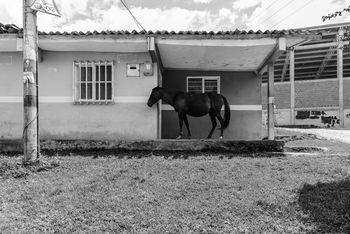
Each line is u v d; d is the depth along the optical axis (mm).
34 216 4125
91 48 8570
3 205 4469
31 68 6379
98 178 5562
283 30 7957
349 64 27016
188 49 8602
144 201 4516
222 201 4484
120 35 7980
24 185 5301
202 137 10977
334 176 5668
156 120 8781
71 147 8219
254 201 4457
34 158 6383
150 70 8812
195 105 9031
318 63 26953
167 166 6352
